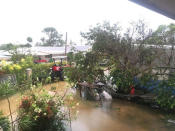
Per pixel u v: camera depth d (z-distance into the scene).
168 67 4.25
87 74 4.92
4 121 2.36
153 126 3.27
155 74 4.29
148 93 4.64
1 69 4.63
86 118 3.53
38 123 2.59
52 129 2.77
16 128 2.49
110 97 5.14
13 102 3.65
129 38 4.66
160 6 2.83
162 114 3.87
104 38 4.75
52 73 5.92
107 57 4.89
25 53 7.09
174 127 3.23
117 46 4.66
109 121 3.44
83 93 5.18
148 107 4.30
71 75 4.95
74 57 5.17
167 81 3.94
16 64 5.31
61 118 2.92
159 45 4.53
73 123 3.27
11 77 4.61
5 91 2.89
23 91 2.98
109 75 5.30
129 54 4.60
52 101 2.88
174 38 4.50
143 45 4.59
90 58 4.93
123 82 4.84
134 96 4.61
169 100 3.78
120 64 4.75
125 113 3.89
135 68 4.56
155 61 4.55
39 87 3.10
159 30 4.56
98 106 4.29
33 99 2.70
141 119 3.58
